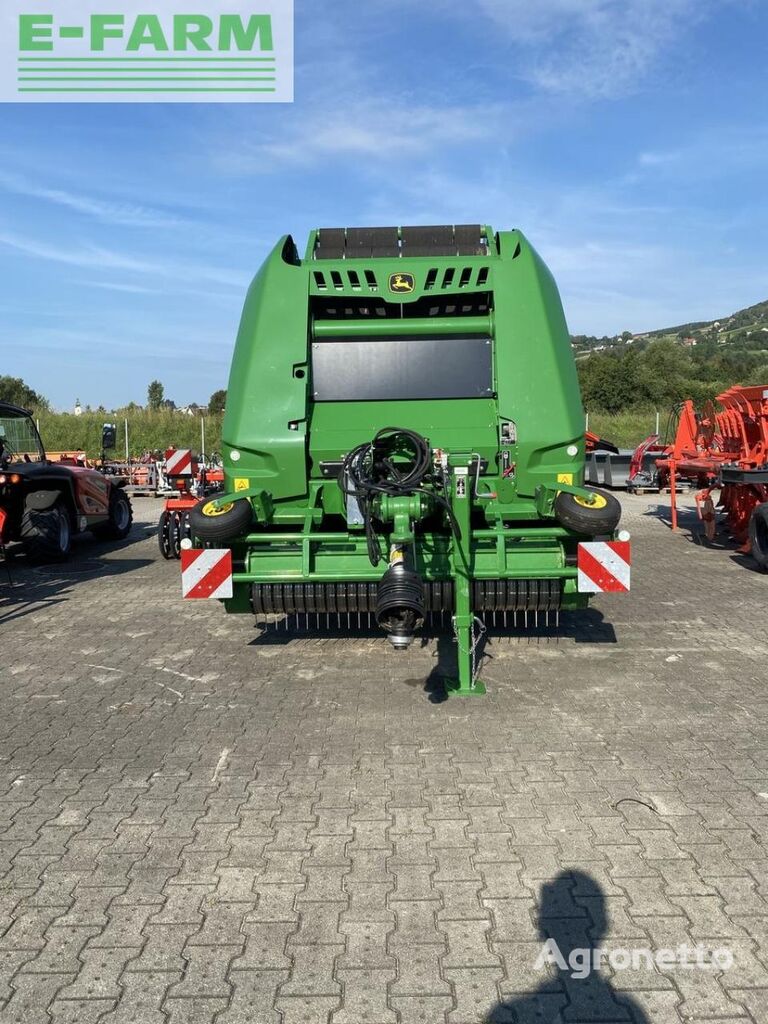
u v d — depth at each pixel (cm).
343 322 605
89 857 337
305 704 521
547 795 384
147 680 580
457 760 426
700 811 366
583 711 496
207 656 641
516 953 272
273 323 590
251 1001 252
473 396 609
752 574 972
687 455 1355
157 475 2431
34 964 271
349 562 547
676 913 291
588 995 252
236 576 532
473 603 551
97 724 491
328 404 610
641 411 4253
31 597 901
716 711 494
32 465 1198
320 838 348
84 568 1121
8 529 1095
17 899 308
